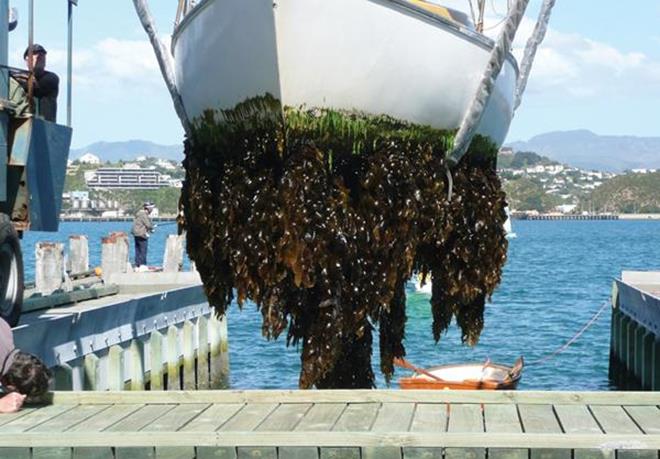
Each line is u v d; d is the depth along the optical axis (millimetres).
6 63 14953
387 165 10430
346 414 8117
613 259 90938
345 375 11859
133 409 8414
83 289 21844
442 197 10820
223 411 8266
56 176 15727
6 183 14680
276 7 10039
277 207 10352
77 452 7312
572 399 8445
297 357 28547
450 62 10438
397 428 7656
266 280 10445
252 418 8000
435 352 29781
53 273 20391
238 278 10609
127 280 24859
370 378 12000
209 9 10477
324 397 8516
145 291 23953
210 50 10578
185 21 10914
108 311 17984
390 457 7137
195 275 24766
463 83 10609
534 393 8469
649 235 166625
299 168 10297
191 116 11156
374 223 10430
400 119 10461
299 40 10086
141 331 19797
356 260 10438
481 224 11398
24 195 14789
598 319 39531
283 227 10289
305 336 10609
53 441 7305
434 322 12039
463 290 11484
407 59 10250
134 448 7285
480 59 10641
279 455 7199
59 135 15758
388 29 10125
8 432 7516
